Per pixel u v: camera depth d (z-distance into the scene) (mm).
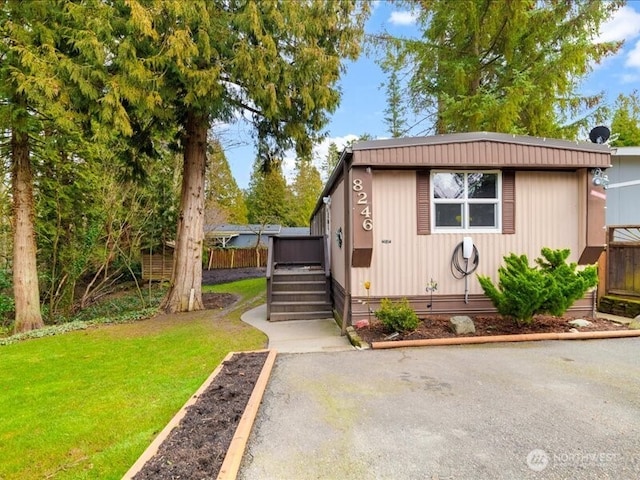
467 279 6043
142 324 7629
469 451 2496
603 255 6840
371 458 2449
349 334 5566
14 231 8648
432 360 4434
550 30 9477
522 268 5434
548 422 2871
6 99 7453
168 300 9055
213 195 21391
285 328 6648
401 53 10977
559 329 5438
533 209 6117
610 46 9109
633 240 7105
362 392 3543
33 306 8680
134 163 9367
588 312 6191
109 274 13617
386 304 5570
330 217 8797
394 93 15961
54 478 2510
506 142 5773
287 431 2832
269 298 7570
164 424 3156
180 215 9070
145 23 6129
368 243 5703
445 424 2875
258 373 4109
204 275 18703
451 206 6059
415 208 5965
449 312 6035
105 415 3381
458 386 3627
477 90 10289
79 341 6453
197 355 5148
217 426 2883
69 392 4035
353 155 5602
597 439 2613
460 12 9758
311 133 9250
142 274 15711
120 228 12391
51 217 10961
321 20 7969
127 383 4199
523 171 6094
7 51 6543
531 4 9336
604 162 5910
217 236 24109
